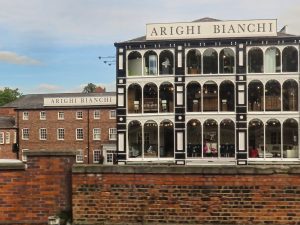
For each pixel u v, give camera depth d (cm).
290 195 660
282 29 3462
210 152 3047
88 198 700
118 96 3166
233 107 3053
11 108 6556
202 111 3072
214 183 675
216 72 3073
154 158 3108
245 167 670
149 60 3152
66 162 718
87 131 5681
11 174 720
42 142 5850
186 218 679
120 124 3158
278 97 3027
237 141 3008
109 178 698
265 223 664
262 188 666
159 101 3133
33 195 718
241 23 3061
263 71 3034
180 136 3064
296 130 2997
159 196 685
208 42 3066
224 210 672
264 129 3016
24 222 716
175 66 3094
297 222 658
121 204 694
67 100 5788
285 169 662
